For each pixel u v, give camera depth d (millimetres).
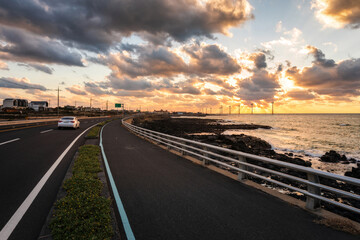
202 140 26422
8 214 3812
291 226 3533
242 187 5562
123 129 28828
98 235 3057
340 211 6375
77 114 104250
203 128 58906
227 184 5809
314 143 31875
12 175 6250
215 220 3707
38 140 14453
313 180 4184
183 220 3693
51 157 8914
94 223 3281
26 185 5383
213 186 5617
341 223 3541
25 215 3779
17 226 3402
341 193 3561
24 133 19094
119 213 3939
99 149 10867
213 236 3195
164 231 3322
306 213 4035
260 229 3424
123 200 4566
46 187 5242
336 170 15523
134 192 5070
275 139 36688
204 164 8086
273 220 3736
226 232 3312
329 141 34469
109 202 4176
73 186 4926
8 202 4340
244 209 4184
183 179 6250
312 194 4105
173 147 11312
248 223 3617
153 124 61062
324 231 3389
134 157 9586
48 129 24094
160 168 7574
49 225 3295
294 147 27859
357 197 3316
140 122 68188
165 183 5820
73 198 4129
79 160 7789
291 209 4215
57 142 13695
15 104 97312
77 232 3096
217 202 4527
